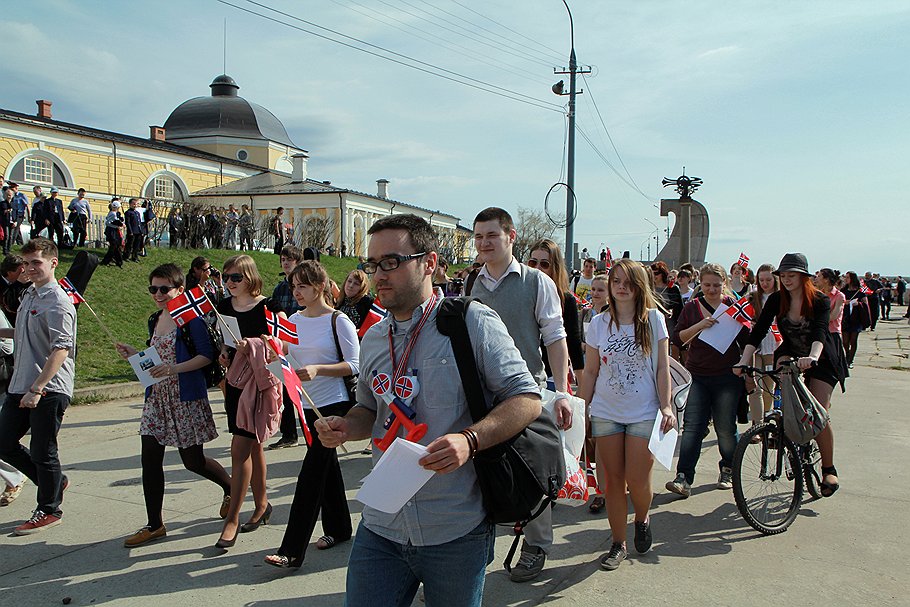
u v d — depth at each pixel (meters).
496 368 2.34
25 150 32.84
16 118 32.31
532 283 4.23
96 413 9.10
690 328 5.95
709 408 5.86
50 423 4.89
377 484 2.16
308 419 4.36
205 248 24.44
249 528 4.94
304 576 4.20
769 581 4.10
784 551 4.57
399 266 2.37
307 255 8.20
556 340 4.20
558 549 4.65
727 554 4.52
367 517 2.47
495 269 4.29
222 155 48.66
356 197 40.97
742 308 5.71
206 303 4.68
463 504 2.34
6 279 7.09
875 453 7.16
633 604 3.82
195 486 6.02
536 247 4.98
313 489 4.29
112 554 4.52
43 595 3.95
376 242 2.40
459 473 2.36
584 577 4.18
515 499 2.33
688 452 5.75
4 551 4.57
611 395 4.36
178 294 4.68
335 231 39.44
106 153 36.75
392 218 2.44
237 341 4.51
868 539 4.77
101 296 15.51
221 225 25.80
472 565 2.35
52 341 4.80
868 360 16.73
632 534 4.94
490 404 2.38
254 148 49.66
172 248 23.08
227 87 51.81
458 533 2.33
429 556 2.33
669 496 5.80
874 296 25.20
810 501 5.61
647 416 4.26
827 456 5.61
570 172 20.42
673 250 24.73
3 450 4.94
